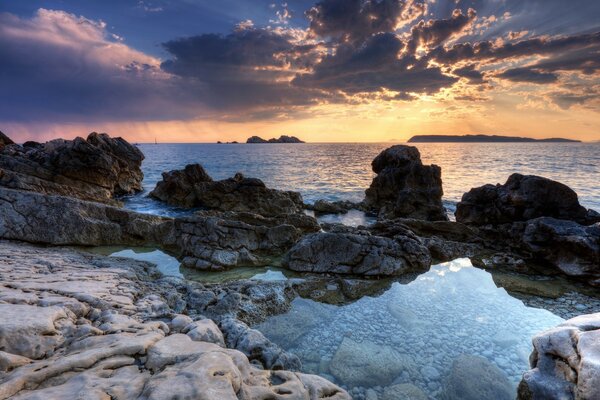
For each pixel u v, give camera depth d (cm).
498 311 1277
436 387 853
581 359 634
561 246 1692
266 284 1390
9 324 659
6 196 1816
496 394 828
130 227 2017
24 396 495
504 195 2311
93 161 3850
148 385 550
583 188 4478
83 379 556
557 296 1420
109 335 737
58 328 736
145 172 7056
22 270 1224
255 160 10856
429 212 3083
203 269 1648
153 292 1227
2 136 4909
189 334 820
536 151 16100
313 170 7569
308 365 933
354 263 1653
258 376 681
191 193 3659
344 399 693
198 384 549
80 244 1877
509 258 1833
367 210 3647
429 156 12281
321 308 1288
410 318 1210
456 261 1869
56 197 1923
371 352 989
